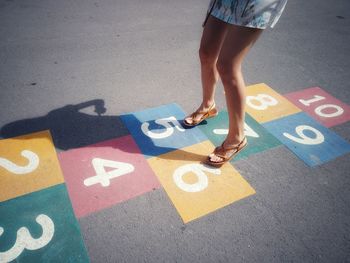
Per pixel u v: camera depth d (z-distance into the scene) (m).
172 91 3.76
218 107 3.52
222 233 2.18
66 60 4.23
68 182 2.45
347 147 3.07
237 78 2.22
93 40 4.80
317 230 2.25
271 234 2.19
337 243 2.17
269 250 2.09
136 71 4.12
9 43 4.53
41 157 2.67
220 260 2.01
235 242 2.12
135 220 2.21
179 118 3.29
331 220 2.33
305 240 2.17
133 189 2.44
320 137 3.17
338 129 3.32
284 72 4.42
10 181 2.43
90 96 3.56
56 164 2.61
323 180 2.67
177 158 2.76
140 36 5.06
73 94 3.57
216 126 3.20
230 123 2.48
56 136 2.93
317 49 5.21
